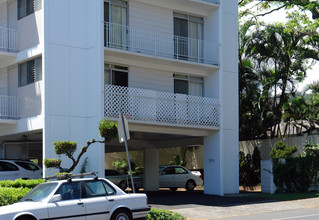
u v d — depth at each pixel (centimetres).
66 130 2123
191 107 2434
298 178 2544
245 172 2980
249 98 3139
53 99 2102
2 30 2438
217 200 2223
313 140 2770
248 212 1856
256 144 3111
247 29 3164
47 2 2130
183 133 2459
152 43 2481
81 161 2150
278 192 2506
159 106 2325
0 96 2267
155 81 2505
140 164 4062
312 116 3019
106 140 1791
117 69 2389
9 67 2419
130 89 2242
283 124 3447
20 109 2323
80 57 2194
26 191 1587
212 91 2597
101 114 2111
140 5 2483
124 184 2983
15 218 1180
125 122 1513
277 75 3083
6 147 2497
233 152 2586
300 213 1731
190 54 2631
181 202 2150
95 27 2173
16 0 2436
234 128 2606
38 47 2177
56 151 1792
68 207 1248
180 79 2598
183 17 2639
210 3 2567
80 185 1304
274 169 2502
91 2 2206
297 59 3200
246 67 3147
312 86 3114
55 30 2141
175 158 3756
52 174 2056
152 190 3012
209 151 2553
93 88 2161
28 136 2458
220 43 2572
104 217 1299
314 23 3017
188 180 3008
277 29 3084
